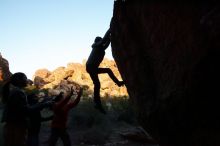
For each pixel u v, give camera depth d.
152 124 4.66
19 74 4.75
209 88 3.63
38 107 4.73
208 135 3.82
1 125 9.40
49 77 44.22
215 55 3.44
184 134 4.14
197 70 3.63
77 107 18.97
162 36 4.28
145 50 4.81
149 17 4.54
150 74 4.74
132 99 5.27
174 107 4.07
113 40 5.41
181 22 3.91
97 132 13.90
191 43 3.72
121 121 18.22
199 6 3.69
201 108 3.78
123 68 5.31
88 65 6.02
